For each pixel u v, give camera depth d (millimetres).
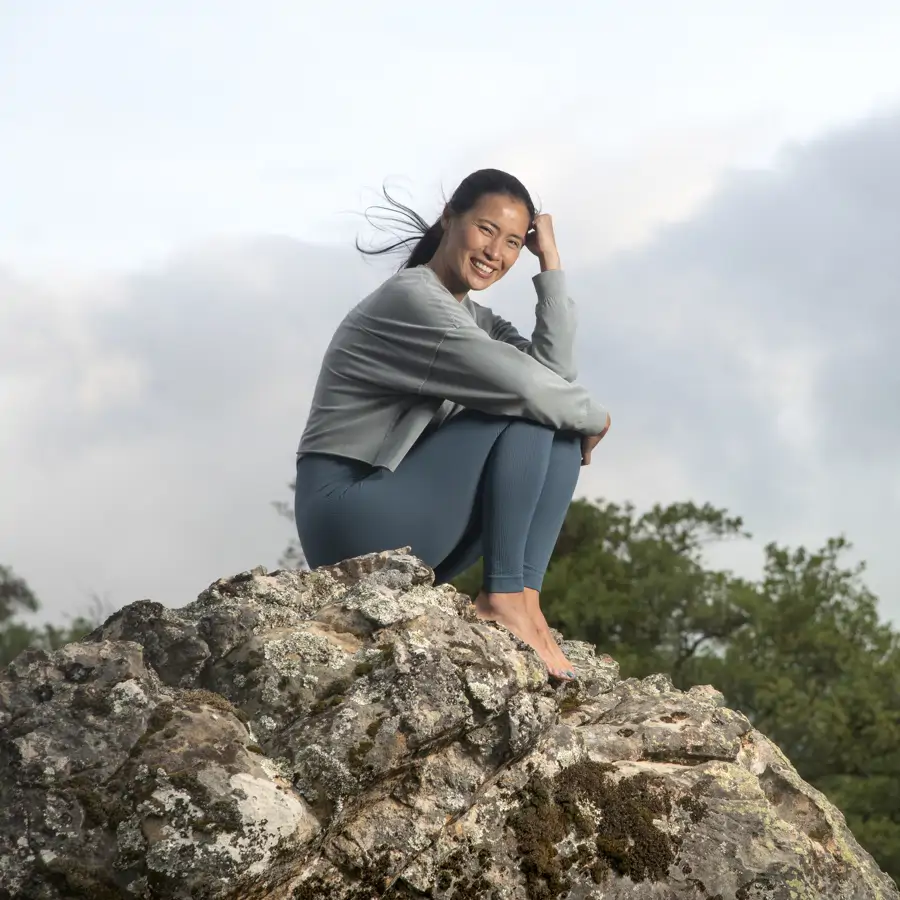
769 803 3838
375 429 4289
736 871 3576
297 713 3104
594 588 16047
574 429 4234
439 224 4656
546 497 4219
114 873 2635
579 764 3611
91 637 3291
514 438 4109
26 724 2762
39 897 2613
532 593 4176
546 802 3447
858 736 15789
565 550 17141
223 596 3441
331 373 4402
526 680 3395
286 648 3209
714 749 3938
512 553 4086
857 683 16047
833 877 3736
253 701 3127
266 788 2797
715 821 3660
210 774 2758
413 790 3166
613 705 4270
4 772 2709
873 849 14156
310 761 2943
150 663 3207
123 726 2789
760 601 16609
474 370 4117
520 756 3381
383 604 3375
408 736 3070
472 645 3365
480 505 4176
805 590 17281
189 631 3246
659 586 16094
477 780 3242
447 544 4180
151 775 2727
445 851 3225
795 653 16953
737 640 16297
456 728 3188
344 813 2977
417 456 4199
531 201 4566
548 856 3348
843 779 15289
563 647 4762
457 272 4492
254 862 2695
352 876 3021
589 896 3363
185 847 2652
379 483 4164
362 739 3006
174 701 2906
